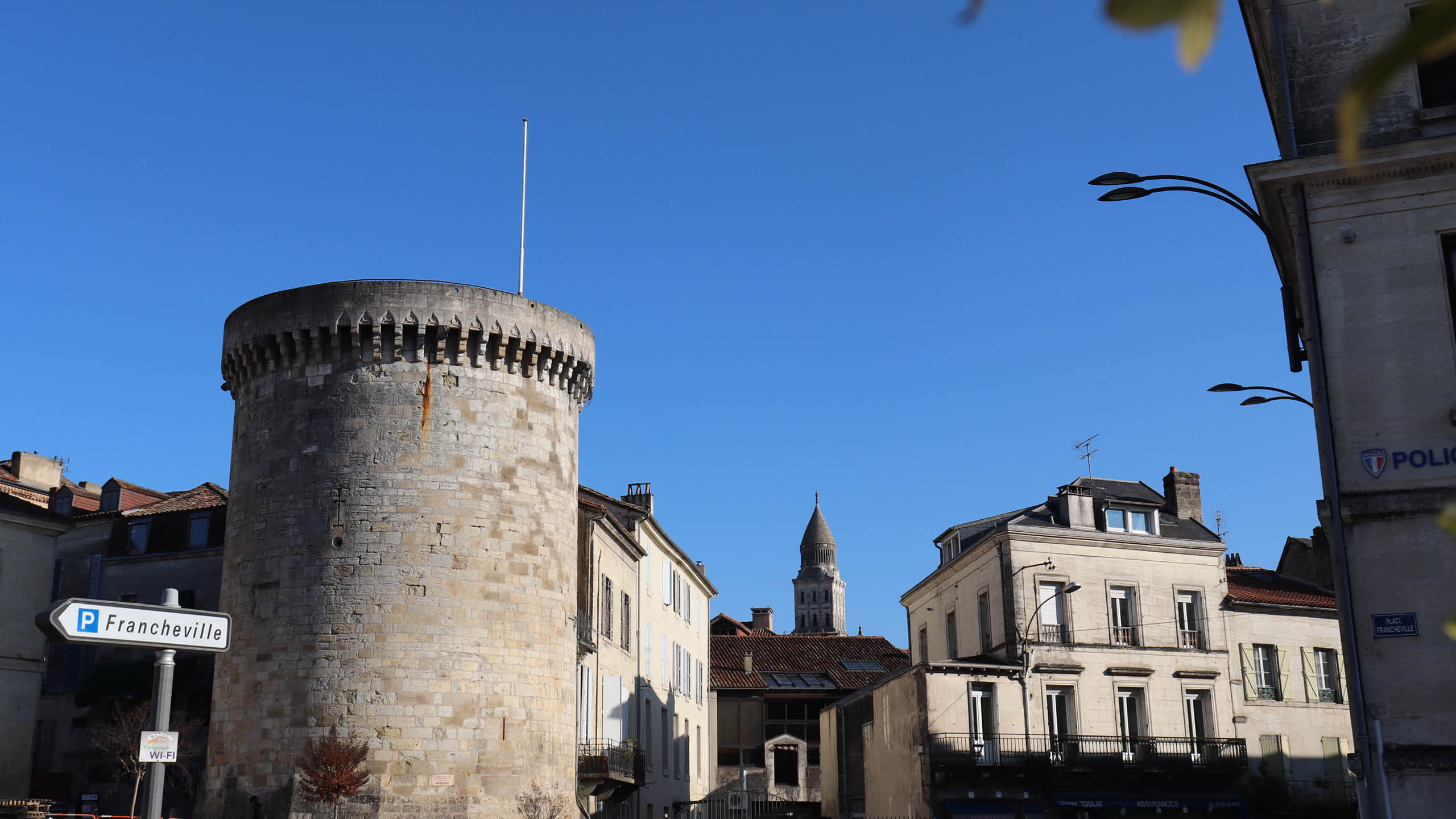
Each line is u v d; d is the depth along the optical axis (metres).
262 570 33.12
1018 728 48.22
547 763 33.62
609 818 46.41
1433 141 19.16
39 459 54.44
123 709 44.03
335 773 30.23
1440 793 17.84
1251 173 19.89
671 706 62.03
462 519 33.25
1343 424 19.20
